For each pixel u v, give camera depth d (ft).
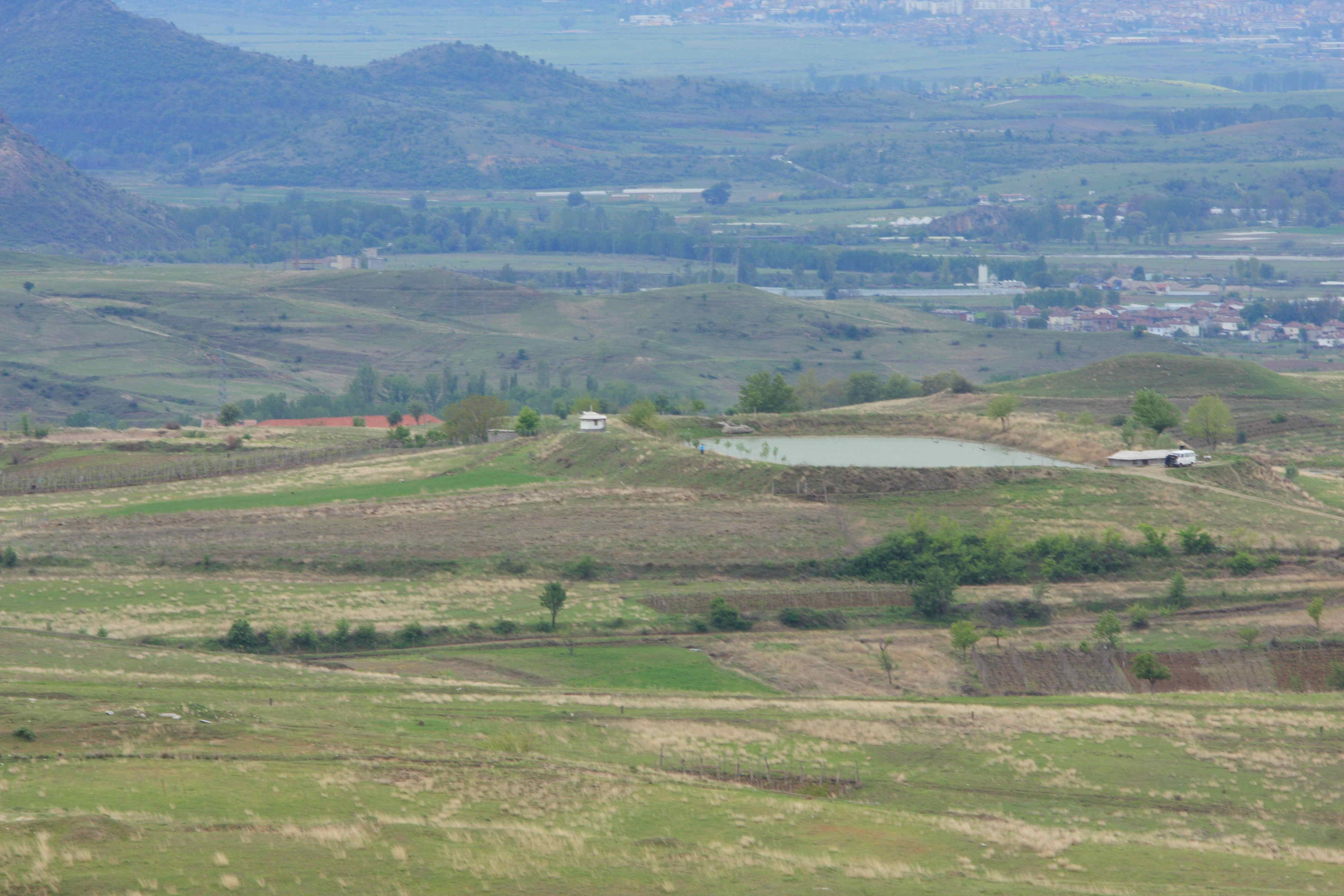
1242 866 310.24
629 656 520.42
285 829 278.05
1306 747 401.08
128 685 411.34
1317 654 530.27
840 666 515.91
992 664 522.88
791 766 379.76
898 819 331.16
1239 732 413.59
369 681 450.30
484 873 266.16
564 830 297.94
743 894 266.77
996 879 288.10
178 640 517.55
